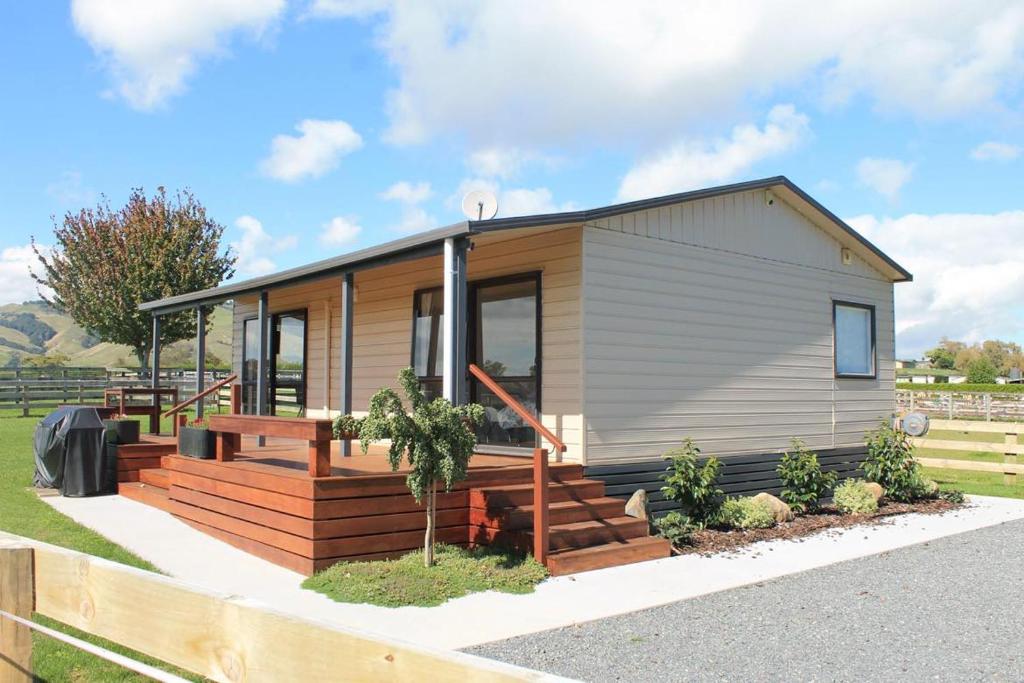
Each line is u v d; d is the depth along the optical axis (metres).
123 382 23.45
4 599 2.21
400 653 1.34
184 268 22.77
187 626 1.73
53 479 9.77
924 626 5.10
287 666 1.51
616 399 8.04
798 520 8.98
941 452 18.06
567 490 7.37
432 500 6.14
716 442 9.12
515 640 4.69
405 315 10.34
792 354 10.25
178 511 8.32
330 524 6.15
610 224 8.08
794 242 10.41
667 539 7.32
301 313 12.66
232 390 10.11
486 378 6.82
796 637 4.85
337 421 6.33
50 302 23.88
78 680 3.79
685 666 4.31
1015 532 8.46
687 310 8.85
